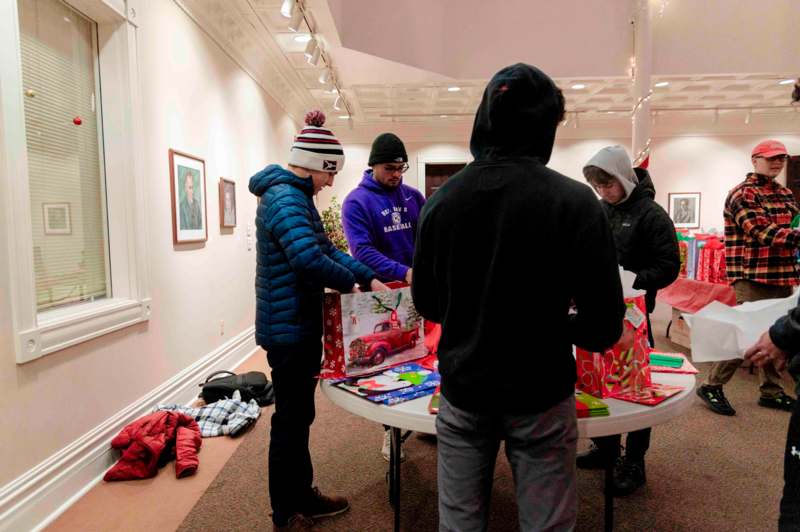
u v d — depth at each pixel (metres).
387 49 5.31
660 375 1.59
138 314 2.74
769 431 2.69
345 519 1.92
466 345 1.00
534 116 0.96
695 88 7.20
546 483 0.97
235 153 4.70
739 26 5.95
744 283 3.05
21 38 2.19
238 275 4.76
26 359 1.92
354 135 9.41
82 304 2.52
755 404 3.09
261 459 2.49
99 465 2.33
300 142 1.72
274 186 1.69
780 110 8.72
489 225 0.95
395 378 1.53
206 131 3.96
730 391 3.33
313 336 1.70
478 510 1.03
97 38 2.69
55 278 2.37
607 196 2.09
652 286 1.96
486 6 5.96
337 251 1.87
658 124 9.44
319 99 7.54
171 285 3.26
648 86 5.14
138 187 2.78
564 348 0.99
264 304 1.69
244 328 4.96
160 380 3.07
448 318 1.03
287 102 6.88
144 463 2.34
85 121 2.62
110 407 2.50
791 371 1.04
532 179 0.94
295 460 1.76
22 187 1.94
